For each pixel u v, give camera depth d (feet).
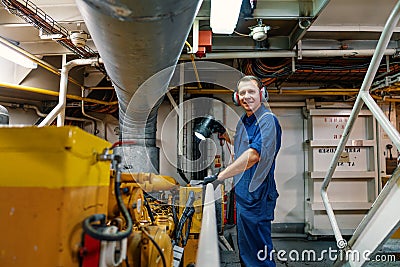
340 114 12.87
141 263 3.35
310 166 12.92
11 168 2.06
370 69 5.06
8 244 1.99
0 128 2.09
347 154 12.84
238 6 5.67
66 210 2.02
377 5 8.02
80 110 13.02
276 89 12.12
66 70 9.47
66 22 7.85
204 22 8.13
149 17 2.61
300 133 13.39
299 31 8.48
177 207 5.94
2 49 7.93
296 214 13.04
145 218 4.80
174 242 5.27
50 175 2.02
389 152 12.67
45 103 13.15
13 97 12.27
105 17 2.66
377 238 5.15
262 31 7.45
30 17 6.88
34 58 8.60
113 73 4.66
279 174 13.21
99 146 2.59
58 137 2.06
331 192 12.72
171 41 3.42
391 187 4.92
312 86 12.92
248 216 5.72
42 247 1.97
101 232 2.21
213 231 2.71
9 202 2.03
